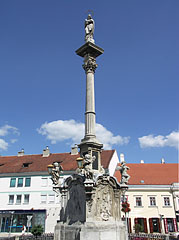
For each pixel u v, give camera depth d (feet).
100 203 30.09
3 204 105.70
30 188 105.91
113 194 31.96
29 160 121.60
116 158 125.39
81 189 30.91
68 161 113.60
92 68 39.78
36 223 99.71
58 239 30.68
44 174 106.83
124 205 89.66
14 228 101.04
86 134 35.91
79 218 29.91
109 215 30.40
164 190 112.16
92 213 28.58
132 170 127.34
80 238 26.81
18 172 109.60
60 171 35.73
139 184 114.32
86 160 29.40
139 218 107.96
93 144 34.32
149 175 121.80
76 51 41.93
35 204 102.89
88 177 28.96
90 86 38.47
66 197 32.94
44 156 124.16
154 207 109.60
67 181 33.19
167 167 129.90
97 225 27.96
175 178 118.52
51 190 103.71
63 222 31.86
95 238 27.22
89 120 36.50
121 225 30.35
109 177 31.76
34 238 52.60
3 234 100.53
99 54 41.42
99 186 30.68
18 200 105.70
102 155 118.62
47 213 100.42
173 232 103.55
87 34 42.55
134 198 111.65
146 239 57.93
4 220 104.22
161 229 104.68
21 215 103.09
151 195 111.75
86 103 37.91
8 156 132.77
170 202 110.32
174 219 106.83
